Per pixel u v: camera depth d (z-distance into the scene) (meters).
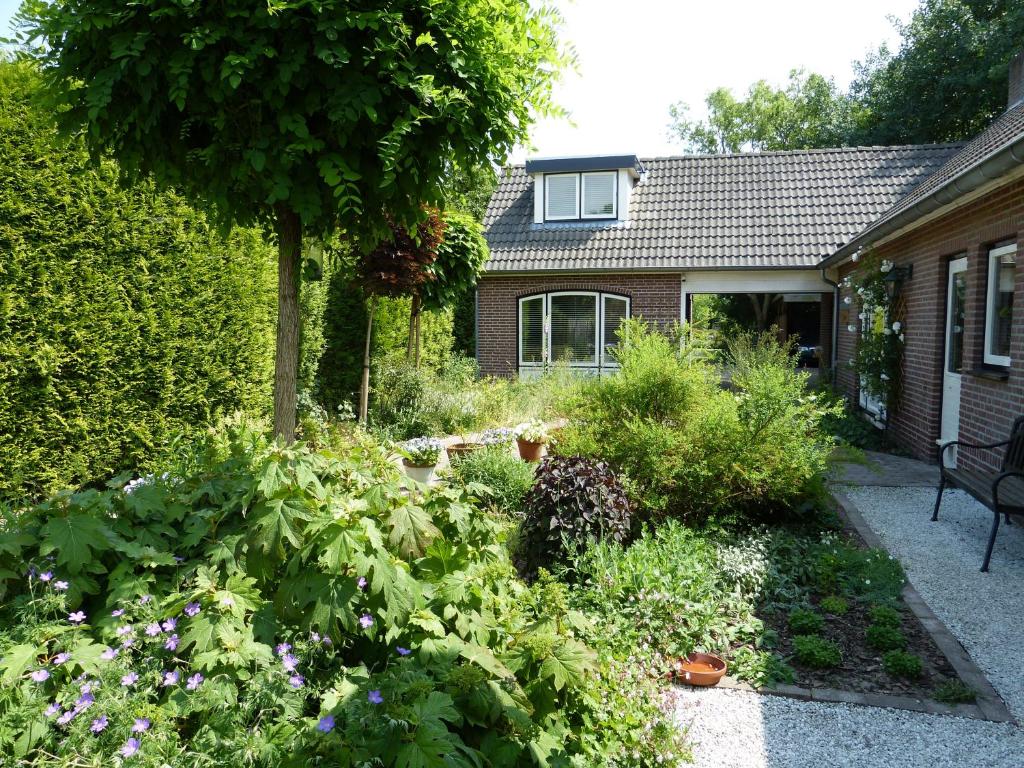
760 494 5.52
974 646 3.80
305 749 1.75
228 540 2.40
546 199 15.98
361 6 3.00
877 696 3.34
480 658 2.19
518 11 3.39
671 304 14.66
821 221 14.41
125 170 3.37
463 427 10.38
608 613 3.85
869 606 4.30
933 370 8.22
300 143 3.00
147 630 2.00
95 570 2.28
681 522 5.50
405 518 2.57
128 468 6.12
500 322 15.59
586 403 6.26
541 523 4.60
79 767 1.65
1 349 5.04
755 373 6.05
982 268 6.88
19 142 5.12
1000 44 21.95
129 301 5.98
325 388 10.60
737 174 16.03
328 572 2.23
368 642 2.38
